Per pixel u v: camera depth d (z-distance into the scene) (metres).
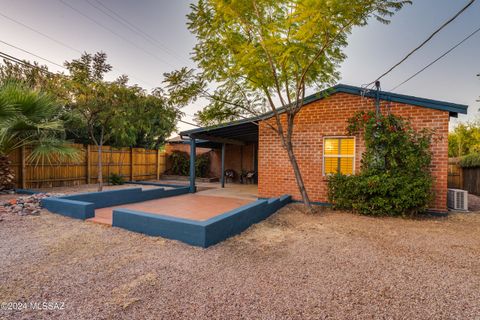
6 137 7.21
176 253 3.52
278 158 7.97
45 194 6.80
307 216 5.98
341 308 2.24
